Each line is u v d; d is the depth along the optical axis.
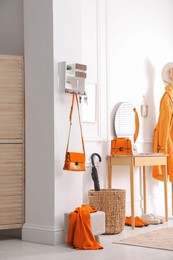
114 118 7.32
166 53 8.20
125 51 7.55
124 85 7.51
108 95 7.26
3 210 6.04
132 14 7.68
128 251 5.52
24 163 6.12
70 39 6.14
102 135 7.15
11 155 6.08
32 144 6.06
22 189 6.11
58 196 5.92
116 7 7.46
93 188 6.98
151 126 7.90
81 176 6.20
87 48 7.03
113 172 7.27
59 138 5.96
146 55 7.87
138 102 7.71
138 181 7.65
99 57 7.17
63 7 6.07
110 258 5.24
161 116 7.64
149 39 7.92
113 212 6.36
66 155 5.91
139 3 7.79
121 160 6.91
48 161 5.93
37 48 6.05
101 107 7.17
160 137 7.61
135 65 7.69
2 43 6.49
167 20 8.23
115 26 7.43
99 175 7.07
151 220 7.09
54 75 5.94
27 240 6.02
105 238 6.16
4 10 6.48
